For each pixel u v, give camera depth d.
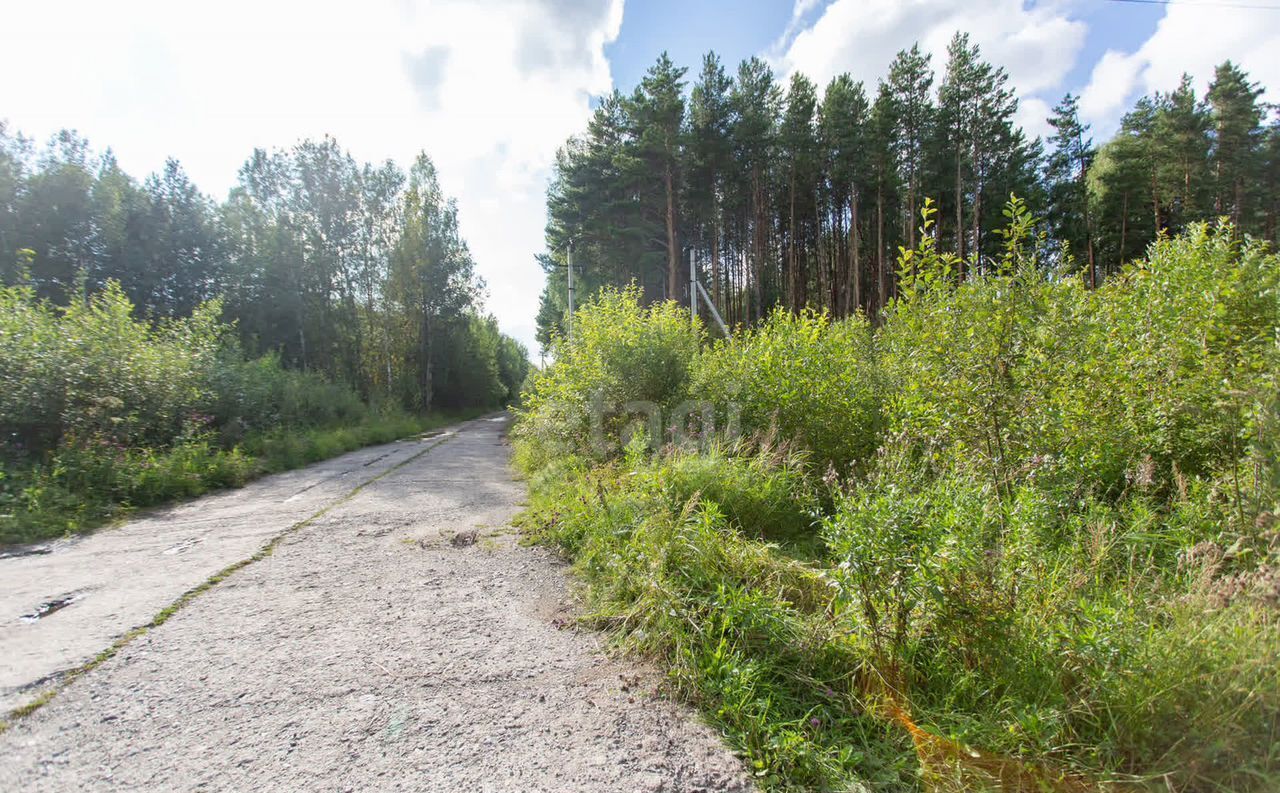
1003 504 2.90
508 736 2.11
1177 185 27.11
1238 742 1.78
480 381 38.78
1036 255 3.71
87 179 21.08
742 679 2.35
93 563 4.27
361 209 29.11
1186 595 2.31
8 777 1.84
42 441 7.30
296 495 7.18
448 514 5.93
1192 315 3.76
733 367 7.06
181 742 2.04
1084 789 1.79
